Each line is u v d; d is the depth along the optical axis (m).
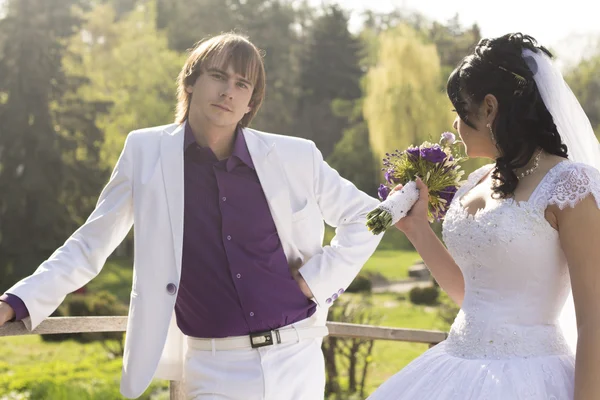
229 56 2.89
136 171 2.89
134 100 35.12
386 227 2.42
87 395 9.24
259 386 2.79
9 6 32.03
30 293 2.70
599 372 1.77
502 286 2.03
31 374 11.40
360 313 12.17
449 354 2.14
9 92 31.03
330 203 3.11
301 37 46.84
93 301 19.25
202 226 2.87
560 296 2.02
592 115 35.41
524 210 1.97
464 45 36.09
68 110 32.84
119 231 2.92
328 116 44.22
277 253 2.95
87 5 39.62
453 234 2.13
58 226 30.66
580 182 1.90
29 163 30.52
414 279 29.59
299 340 2.91
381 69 30.23
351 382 10.37
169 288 2.82
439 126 29.25
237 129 3.00
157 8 43.88
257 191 2.93
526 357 1.99
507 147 2.03
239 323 2.82
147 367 2.81
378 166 30.16
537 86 2.05
